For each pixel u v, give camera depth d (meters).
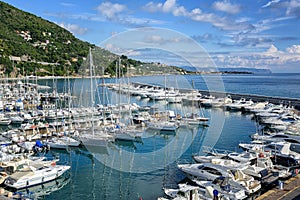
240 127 48.41
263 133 40.44
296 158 27.53
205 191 19.89
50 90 97.00
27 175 24.09
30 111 56.44
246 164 24.81
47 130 40.84
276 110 58.22
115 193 22.73
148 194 22.17
